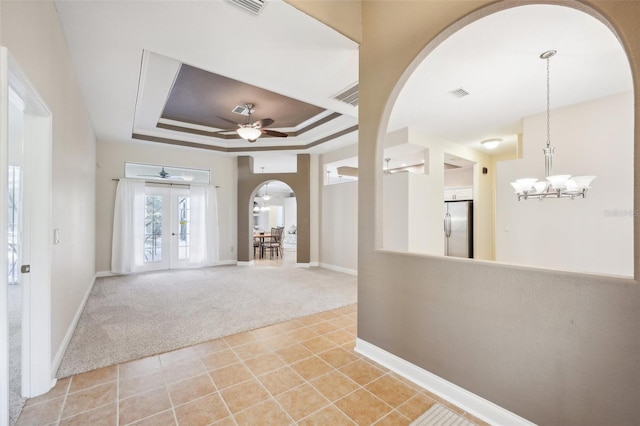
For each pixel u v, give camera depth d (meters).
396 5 2.34
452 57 2.75
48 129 2.01
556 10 2.12
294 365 2.39
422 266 2.15
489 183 6.53
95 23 2.32
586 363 1.43
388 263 2.39
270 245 9.20
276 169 9.38
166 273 6.11
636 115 1.31
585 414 1.43
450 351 1.97
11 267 4.83
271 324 3.28
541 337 1.58
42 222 1.98
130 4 2.10
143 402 1.90
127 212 5.85
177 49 2.65
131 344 2.72
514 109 3.99
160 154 6.38
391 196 4.94
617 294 1.35
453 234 6.71
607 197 3.51
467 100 3.72
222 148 6.74
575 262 3.70
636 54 1.31
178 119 5.46
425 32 2.12
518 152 5.08
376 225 2.51
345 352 2.62
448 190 6.88
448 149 5.47
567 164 3.83
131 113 4.32
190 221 6.74
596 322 1.41
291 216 14.42
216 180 7.12
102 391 2.01
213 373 2.25
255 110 4.98
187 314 3.56
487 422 1.75
